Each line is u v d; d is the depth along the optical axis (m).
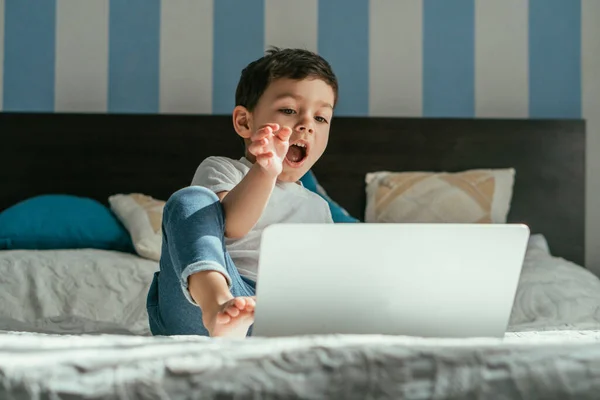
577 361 0.73
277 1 3.49
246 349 0.75
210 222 1.11
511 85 3.54
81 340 0.84
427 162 3.38
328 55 3.50
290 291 0.93
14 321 1.99
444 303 0.97
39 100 3.44
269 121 1.54
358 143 3.36
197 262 1.05
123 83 3.46
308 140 1.54
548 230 3.41
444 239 0.93
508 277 0.97
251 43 3.49
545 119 3.43
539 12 3.55
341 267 0.92
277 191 1.54
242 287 1.22
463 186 3.21
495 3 3.54
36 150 3.30
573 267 2.76
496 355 0.73
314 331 0.96
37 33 3.44
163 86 3.46
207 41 3.48
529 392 0.71
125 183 3.30
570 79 3.54
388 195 3.22
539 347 0.75
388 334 0.97
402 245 0.92
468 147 3.39
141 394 0.70
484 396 0.70
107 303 2.43
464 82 3.53
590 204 3.52
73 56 3.45
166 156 3.31
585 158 3.43
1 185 3.29
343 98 3.50
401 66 3.52
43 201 2.96
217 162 1.47
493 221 3.19
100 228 2.89
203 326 1.22
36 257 2.58
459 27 3.53
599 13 3.54
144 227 2.82
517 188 3.40
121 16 3.46
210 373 0.71
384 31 3.52
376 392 0.70
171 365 0.72
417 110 3.52
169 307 1.23
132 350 0.76
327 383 0.71
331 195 3.34
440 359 0.72
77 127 3.31
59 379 0.71
